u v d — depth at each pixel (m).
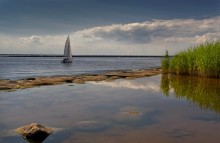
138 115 11.01
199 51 29.27
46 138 8.07
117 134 8.47
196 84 22.52
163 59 37.28
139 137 8.19
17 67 66.12
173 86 21.41
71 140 7.90
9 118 10.54
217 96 16.14
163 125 9.50
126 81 26.09
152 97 15.82
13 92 17.80
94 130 8.91
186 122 9.92
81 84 23.11
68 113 11.44
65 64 84.75
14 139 7.98
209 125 9.51
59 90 18.92
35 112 11.63
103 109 12.24
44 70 51.44
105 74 34.12
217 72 27.09
